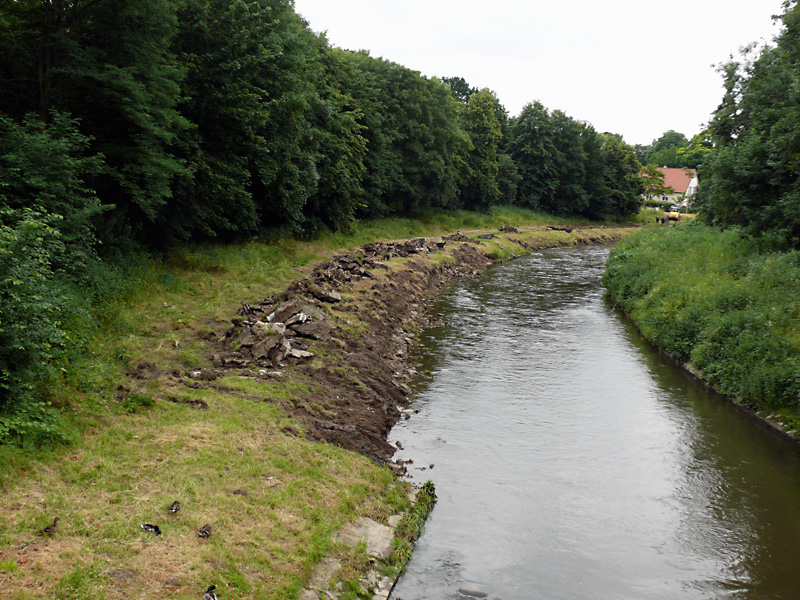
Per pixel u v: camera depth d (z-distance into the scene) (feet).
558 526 28.12
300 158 85.56
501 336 63.46
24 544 18.29
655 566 25.26
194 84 65.46
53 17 48.70
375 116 130.11
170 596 17.65
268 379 37.40
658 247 90.99
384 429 36.99
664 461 35.35
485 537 26.89
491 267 122.62
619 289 81.30
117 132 53.11
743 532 28.12
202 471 24.77
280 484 25.61
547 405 43.62
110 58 49.83
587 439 38.04
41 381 27.50
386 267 86.38
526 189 232.53
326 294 59.41
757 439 38.60
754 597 23.40
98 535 19.48
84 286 41.88
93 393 30.04
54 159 40.93
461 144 180.96
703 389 47.85
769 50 85.46
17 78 51.52
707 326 52.31
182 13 64.80
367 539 24.45
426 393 45.16
